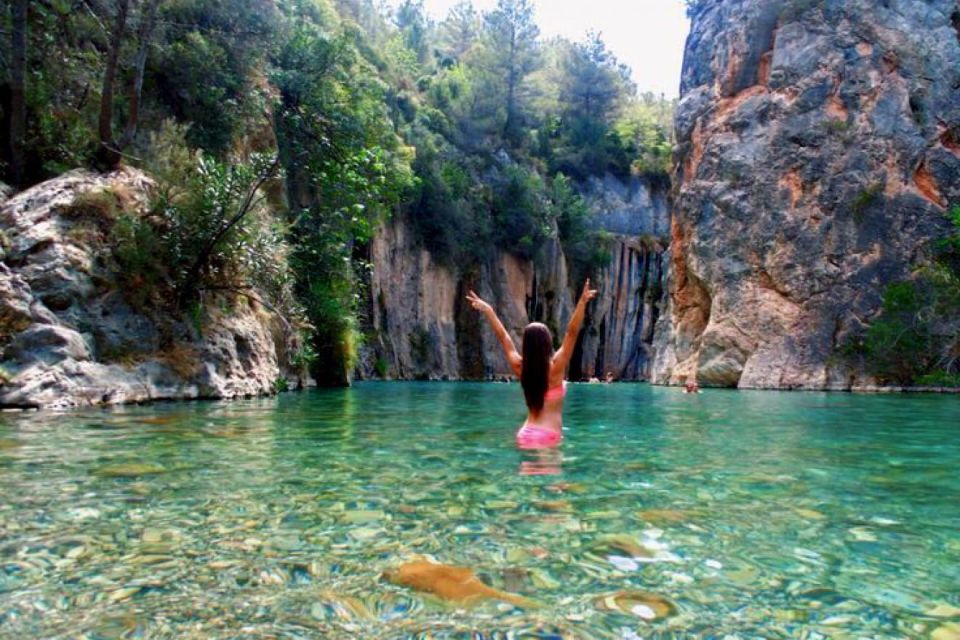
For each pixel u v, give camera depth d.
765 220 22.39
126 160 9.88
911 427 6.59
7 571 1.87
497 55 47.56
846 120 21.67
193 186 9.26
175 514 2.51
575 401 11.66
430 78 45.03
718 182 23.81
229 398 8.96
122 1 9.62
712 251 23.52
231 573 1.88
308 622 1.56
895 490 3.12
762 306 21.86
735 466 3.81
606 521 2.48
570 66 55.53
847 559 2.06
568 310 43.84
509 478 3.31
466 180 39.03
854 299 20.39
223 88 14.96
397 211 32.72
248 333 10.40
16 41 8.91
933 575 1.92
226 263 9.70
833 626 1.57
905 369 19.12
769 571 1.95
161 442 4.45
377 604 1.67
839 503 2.83
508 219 40.22
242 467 3.56
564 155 51.62
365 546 2.14
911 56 21.36
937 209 20.19
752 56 24.36
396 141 23.50
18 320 6.92
